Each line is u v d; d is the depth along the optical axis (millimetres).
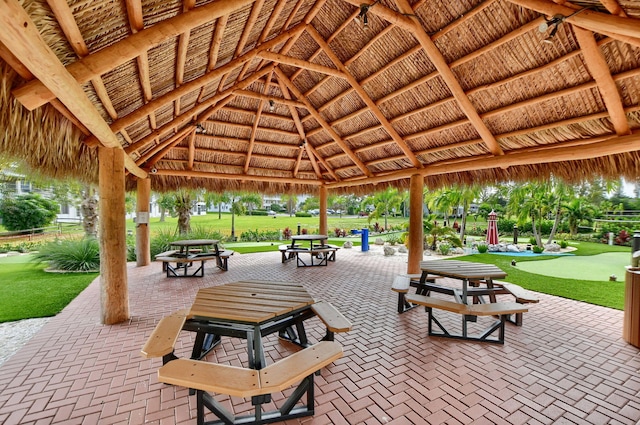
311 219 31391
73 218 21625
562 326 3816
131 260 9016
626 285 3402
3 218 13805
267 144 7891
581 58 3523
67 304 4625
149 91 3553
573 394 2396
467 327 3805
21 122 2309
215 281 6215
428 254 10461
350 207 40406
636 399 2340
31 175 3488
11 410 2164
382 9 3650
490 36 3885
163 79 3613
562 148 4355
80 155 3658
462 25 3947
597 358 2975
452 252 10820
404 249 11117
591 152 4047
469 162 5598
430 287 4238
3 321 3930
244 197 18000
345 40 5125
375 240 14734
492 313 3086
